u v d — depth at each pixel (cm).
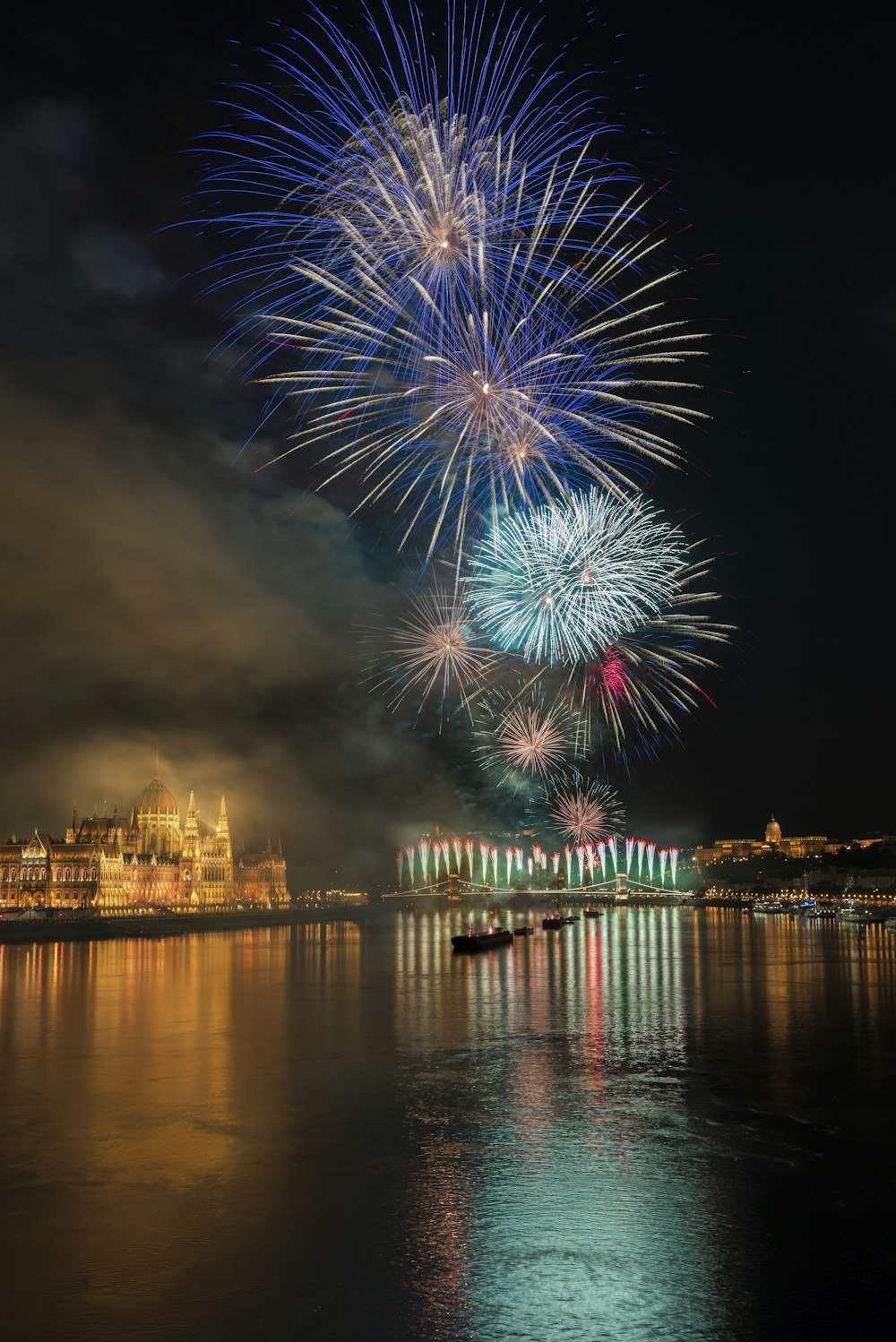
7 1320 3044
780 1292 3216
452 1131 5025
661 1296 3188
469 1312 3089
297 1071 6462
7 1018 9169
